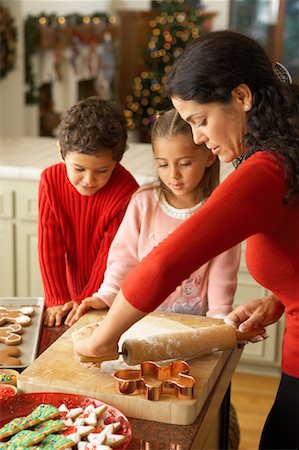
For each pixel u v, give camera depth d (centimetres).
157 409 125
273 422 139
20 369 147
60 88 635
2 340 157
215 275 172
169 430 124
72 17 646
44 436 117
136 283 116
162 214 175
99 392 128
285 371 135
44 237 188
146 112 654
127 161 318
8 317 168
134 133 682
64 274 189
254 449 264
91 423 121
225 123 121
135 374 131
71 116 174
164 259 113
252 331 148
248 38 122
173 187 164
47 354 142
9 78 555
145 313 118
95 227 190
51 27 605
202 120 122
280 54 751
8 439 118
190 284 173
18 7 541
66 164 179
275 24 745
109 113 175
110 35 712
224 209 113
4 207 312
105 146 172
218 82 117
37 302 179
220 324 160
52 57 620
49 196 189
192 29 641
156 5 721
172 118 158
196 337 140
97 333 123
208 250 114
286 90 121
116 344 124
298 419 134
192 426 125
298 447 136
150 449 118
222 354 146
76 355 130
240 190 114
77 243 192
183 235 113
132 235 176
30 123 598
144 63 655
